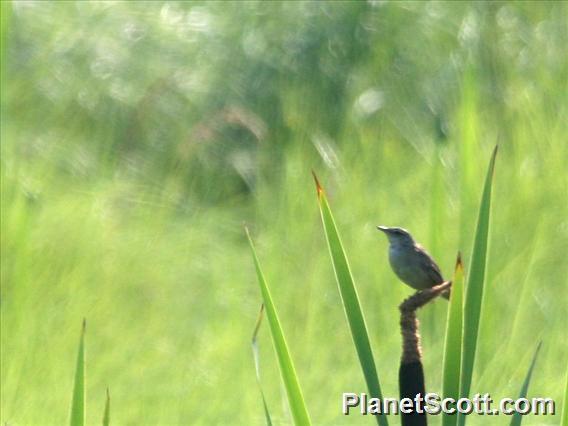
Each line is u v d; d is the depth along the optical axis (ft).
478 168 41.73
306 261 40.78
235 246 44.11
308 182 46.19
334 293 38.47
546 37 55.01
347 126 52.95
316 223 43.11
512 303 36.14
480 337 32.86
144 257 40.32
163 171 52.60
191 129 53.88
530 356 32.83
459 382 13.92
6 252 38.09
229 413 31.63
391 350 34.58
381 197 43.96
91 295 37.06
